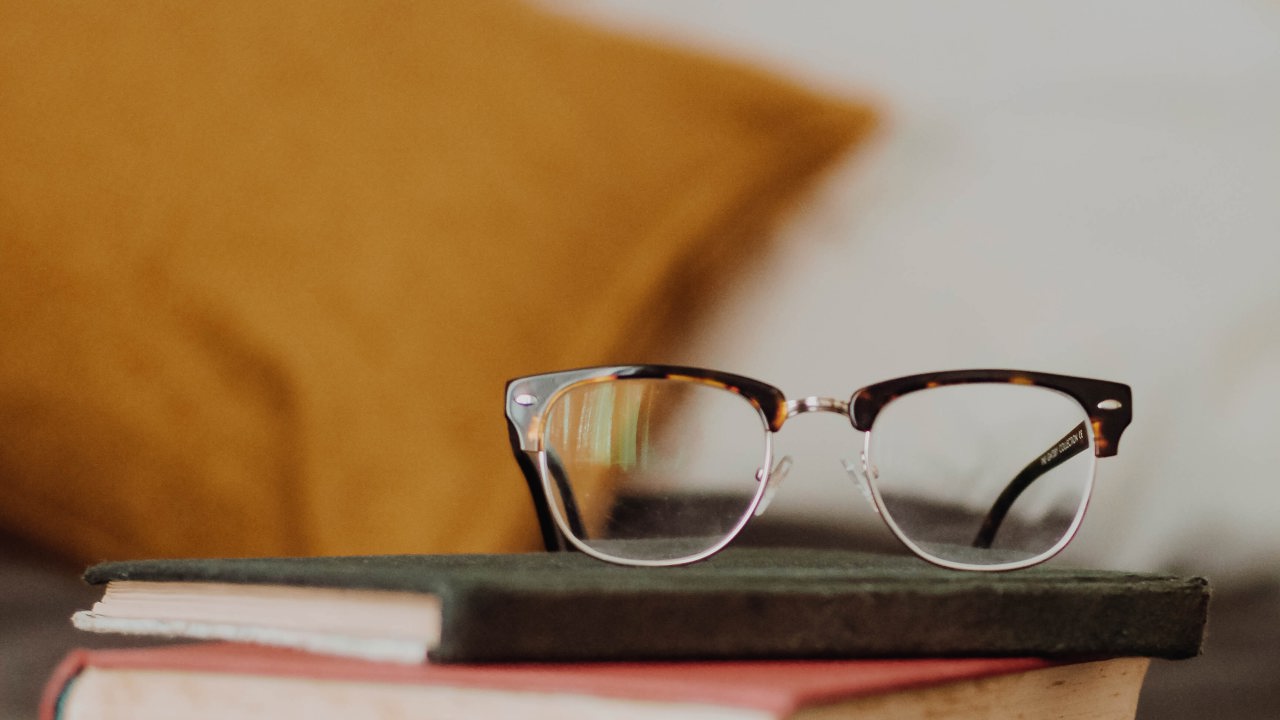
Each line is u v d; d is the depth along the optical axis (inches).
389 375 25.6
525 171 26.7
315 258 25.8
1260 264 29.0
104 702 20.5
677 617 20.1
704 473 23.7
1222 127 29.7
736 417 23.8
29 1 26.2
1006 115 30.1
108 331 25.4
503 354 26.1
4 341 25.4
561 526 23.5
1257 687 24.8
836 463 27.8
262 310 25.5
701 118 27.7
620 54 27.7
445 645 19.6
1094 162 29.7
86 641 24.3
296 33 26.6
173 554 25.5
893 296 29.0
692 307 27.7
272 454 25.5
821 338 28.6
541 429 23.5
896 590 20.5
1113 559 28.0
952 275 29.2
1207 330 28.8
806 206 28.6
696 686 18.5
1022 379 24.0
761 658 20.2
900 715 20.1
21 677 23.3
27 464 25.5
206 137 25.9
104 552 25.7
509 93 26.9
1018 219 29.5
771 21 30.9
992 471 24.0
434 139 26.5
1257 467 28.2
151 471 25.5
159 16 26.4
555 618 19.8
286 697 20.1
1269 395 28.4
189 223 25.6
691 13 30.5
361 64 26.6
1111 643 21.1
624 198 27.0
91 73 26.0
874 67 30.4
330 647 20.0
